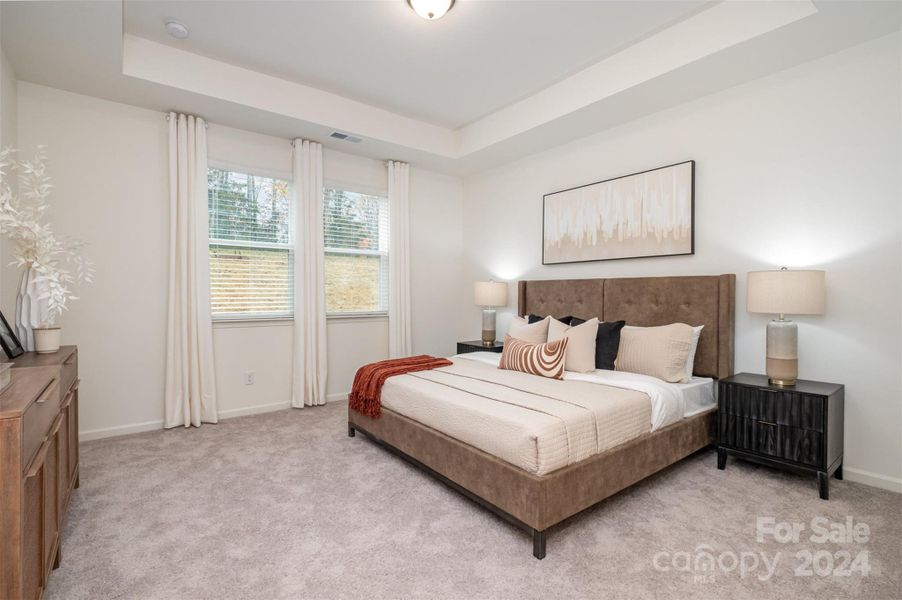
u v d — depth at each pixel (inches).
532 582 64.6
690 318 126.6
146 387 136.9
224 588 63.1
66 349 92.7
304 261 163.0
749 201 118.2
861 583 64.2
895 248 96.1
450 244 212.4
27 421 48.4
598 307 149.9
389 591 62.6
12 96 112.0
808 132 107.9
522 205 185.3
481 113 167.2
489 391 98.3
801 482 99.5
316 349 167.0
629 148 145.6
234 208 154.3
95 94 126.3
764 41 98.4
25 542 48.5
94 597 60.9
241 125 149.6
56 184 123.3
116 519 82.1
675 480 100.5
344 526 80.3
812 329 107.3
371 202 188.7
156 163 138.0
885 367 97.3
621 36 115.6
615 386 102.7
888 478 96.4
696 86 120.4
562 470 74.6
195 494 92.7
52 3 87.7
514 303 189.3
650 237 138.9
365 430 122.9
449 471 90.3
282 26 110.7
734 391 104.3
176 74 122.0
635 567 68.1
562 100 139.9
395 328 189.0
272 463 110.2
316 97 147.0
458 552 72.3
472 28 111.3
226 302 153.0
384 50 121.7
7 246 105.5
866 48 99.1
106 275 130.5
